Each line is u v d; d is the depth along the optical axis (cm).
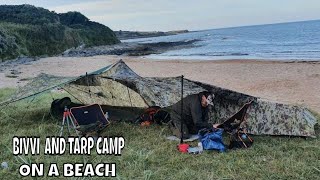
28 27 5806
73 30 7456
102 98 1174
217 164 726
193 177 668
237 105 958
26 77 2767
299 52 4744
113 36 10031
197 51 6166
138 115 1098
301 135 884
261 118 930
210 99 908
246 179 660
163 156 784
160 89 988
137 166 723
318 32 11312
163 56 5297
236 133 848
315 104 1458
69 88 1173
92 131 884
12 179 680
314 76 2223
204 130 869
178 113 930
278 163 717
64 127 988
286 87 1917
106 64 3878
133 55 5769
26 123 1063
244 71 2678
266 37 10338
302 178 652
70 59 4797
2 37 4578
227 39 10669
